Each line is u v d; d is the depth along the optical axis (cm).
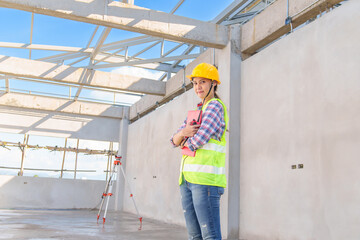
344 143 388
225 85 605
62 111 1122
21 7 507
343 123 393
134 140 1117
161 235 555
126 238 497
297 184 448
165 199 830
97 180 1156
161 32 575
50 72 838
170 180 816
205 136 145
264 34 559
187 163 150
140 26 562
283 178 474
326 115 418
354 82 386
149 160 966
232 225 548
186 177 150
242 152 572
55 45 836
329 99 416
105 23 551
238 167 571
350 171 376
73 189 1123
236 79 601
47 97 1111
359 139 371
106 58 969
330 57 423
